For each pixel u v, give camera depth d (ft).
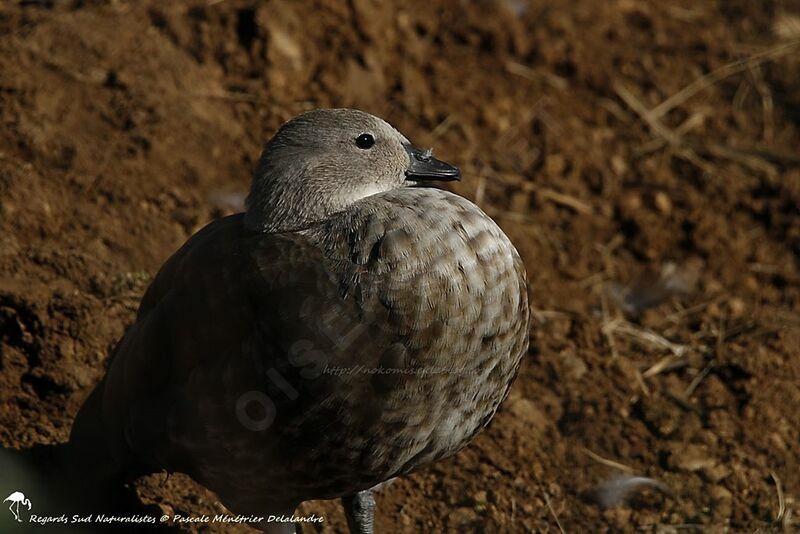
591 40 47.16
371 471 25.62
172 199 37.29
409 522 30.30
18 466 29.01
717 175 42.68
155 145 38.11
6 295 32.45
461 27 46.14
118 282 34.24
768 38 48.47
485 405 26.13
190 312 26.09
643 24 48.57
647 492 31.55
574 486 31.76
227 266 25.99
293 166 27.02
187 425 25.72
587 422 33.37
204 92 40.73
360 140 27.55
